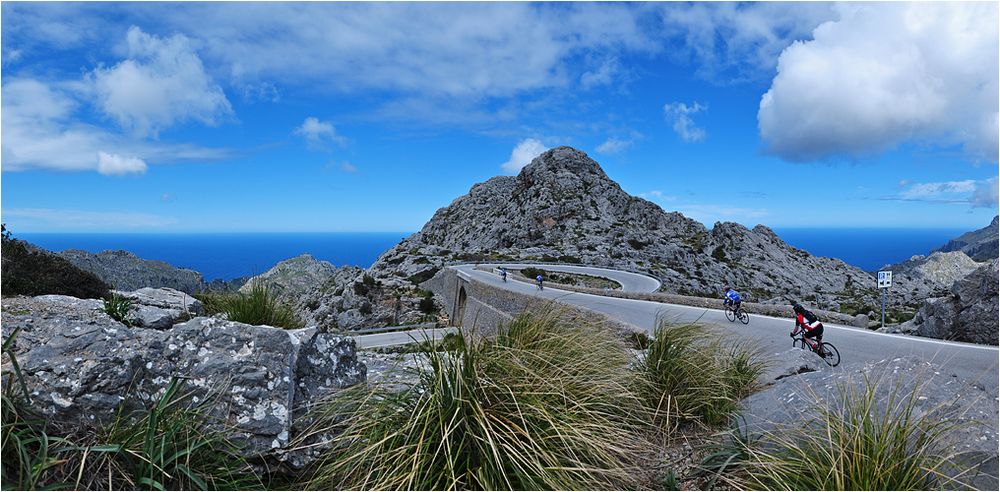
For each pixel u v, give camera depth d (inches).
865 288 4749.0
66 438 128.6
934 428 151.2
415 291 2477.9
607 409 200.5
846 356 433.7
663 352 247.3
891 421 152.0
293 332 193.6
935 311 529.3
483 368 173.0
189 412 146.4
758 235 5378.9
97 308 348.8
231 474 144.6
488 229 5841.5
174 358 160.2
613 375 217.0
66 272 462.6
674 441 206.7
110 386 141.8
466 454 152.3
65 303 369.7
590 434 168.6
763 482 149.9
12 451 122.5
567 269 2970.0
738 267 4411.9
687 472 176.9
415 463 141.8
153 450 132.2
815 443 150.6
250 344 169.3
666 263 4052.7
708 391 225.9
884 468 134.6
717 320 725.3
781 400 206.1
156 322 344.8
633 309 895.7
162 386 152.3
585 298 1155.9
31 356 143.1
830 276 4963.1
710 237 5068.9
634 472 174.6
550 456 154.9
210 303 386.6
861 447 138.4
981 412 165.8
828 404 171.0
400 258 3555.6
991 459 139.9
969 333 490.3
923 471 136.2
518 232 5108.3
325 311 2272.4
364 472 153.2
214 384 157.2
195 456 141.1
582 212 5221.5
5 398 125.0
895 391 174.6
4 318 218.8
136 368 149.7
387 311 2246.6
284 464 157.9
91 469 128.0
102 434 134.6
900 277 5428.2
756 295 3619.6
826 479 134.6
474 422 156.3
